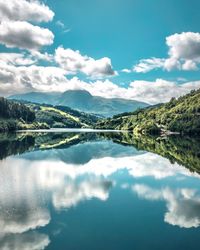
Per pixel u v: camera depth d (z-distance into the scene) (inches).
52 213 1560.0
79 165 3021.7
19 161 3223.4
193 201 1792.6
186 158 3540.8
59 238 1275.8
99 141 6200.8
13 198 1797.5
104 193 1958.7
